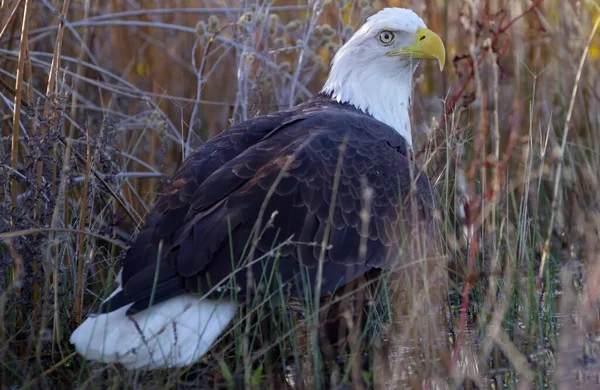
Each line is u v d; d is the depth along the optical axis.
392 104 11.87
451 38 15.10
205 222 9.20
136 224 11.84
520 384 8.98
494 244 10.44
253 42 13.83
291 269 9.27
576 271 11.04
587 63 14.09
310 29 13.53
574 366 9.14
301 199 9.42
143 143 14.29
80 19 15.52
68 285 10.68
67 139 10.17
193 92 15.69
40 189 10.30
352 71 11.80
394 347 9.64
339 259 9.53
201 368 9.69
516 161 13.67
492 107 13.87
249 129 10.56
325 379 9.62
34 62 13.84
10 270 10.34
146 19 16.03
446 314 10.29
